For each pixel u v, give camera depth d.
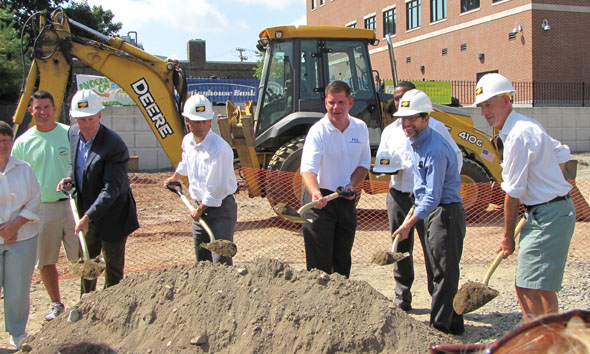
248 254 6.62
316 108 8.31
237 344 3.26
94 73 21.92
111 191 3.93
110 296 3.67
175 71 8.44
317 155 4.03
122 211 4.14
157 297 3.58
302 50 8.31
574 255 6.41
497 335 4.07
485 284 3.45
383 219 8.77
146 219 8.88
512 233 3.42
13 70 17.06
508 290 5.17
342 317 3.25
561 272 3.34
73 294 5.21
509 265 6.08
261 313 3.35
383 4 33.91
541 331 1.35
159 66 8.38
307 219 4.10
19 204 3.93
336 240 4.24
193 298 3.52
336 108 3.99
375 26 35.09
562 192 3.32
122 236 4.16
